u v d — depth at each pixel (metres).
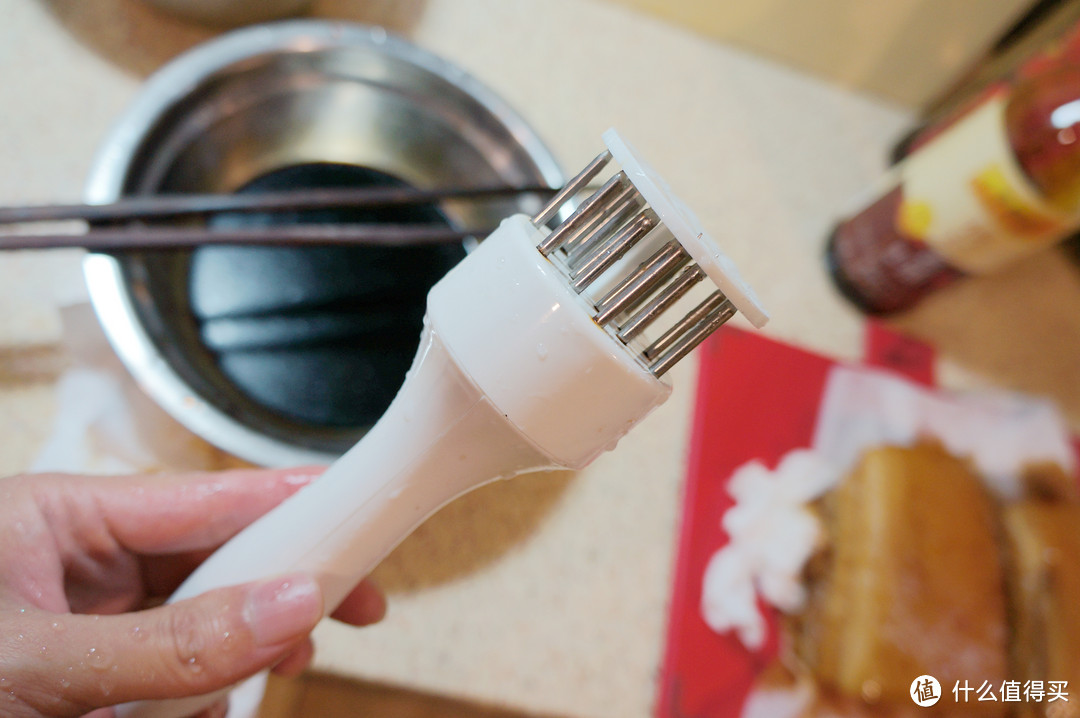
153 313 0.32
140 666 0.23
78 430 0.33
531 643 0.34
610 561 0.36
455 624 0.33
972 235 0.37
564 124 0.44
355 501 0.23
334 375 0.36
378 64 0.38
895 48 0.50
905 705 0.36
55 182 0.36
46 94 0.37
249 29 0.36
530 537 0.35
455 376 0.21
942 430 0.42
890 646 0.36
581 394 0.20
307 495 0.24
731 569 0.36
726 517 0.37
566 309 0.20
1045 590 0.39
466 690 0.33
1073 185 0.34
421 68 0.38
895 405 0.42
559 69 0.46
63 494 0.27
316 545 0.24
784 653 0.36
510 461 0.23
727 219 0.45
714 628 0.35
